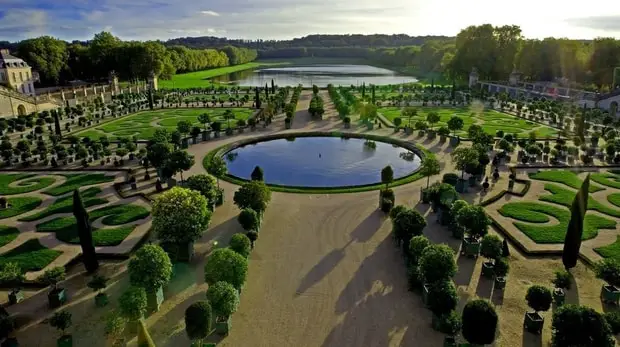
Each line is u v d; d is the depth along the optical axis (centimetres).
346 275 3145
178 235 3259
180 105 12012
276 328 2561
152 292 2678
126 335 2495
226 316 2502
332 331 2536
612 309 2759
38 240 3712
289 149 7131
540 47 14375
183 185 4803
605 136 7369
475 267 3259
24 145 6406
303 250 3528
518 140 7081
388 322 2616
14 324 2531
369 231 3888
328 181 5506
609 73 12612
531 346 2402
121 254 3428
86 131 8450
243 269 2756
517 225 3972
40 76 15375
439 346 2408
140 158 6197
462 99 12594
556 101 10900
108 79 16638
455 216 3616
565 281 2806
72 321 2641
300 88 14288
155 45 16775
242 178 5425
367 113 8812
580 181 5234
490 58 15762
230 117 9150
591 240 3719
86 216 3092
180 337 2472
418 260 2928
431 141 7338
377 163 6303
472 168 4912
